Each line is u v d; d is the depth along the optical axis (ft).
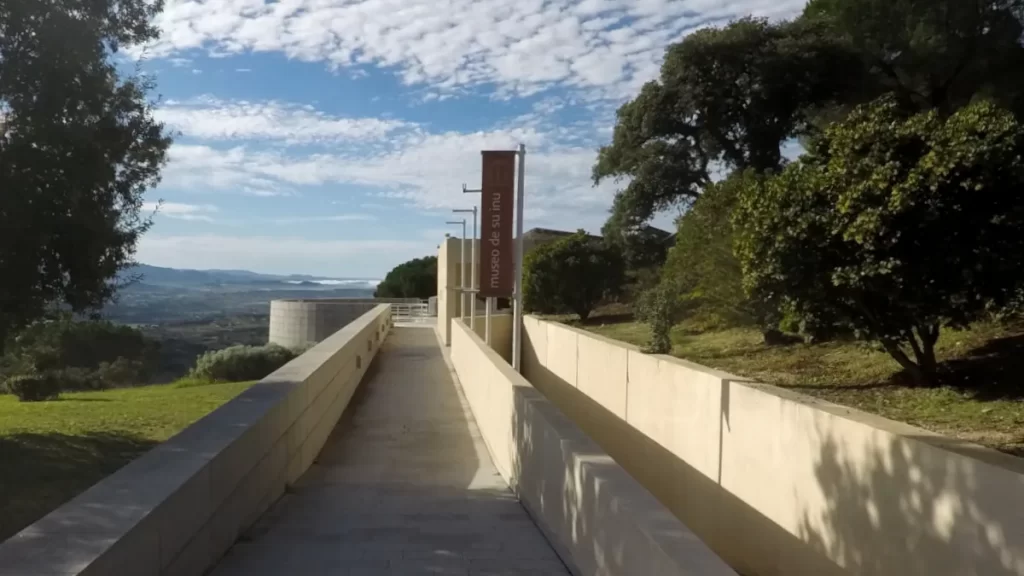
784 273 30.76
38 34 25.07
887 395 30.76
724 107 85.40
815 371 38.01
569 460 18.47
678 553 11.57
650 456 38.99
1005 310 28.32
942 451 19.02
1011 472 17.02
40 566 10.91
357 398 48.73
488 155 49.88
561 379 62.23
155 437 34.42
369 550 19.80
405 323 126.00
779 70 80.74
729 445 29.91
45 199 25.29
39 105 25.26
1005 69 74.02
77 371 67.92
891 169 28.45
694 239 53.16
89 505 13.62
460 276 88.17
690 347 52.75
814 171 31.53
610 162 97.30
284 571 17.88
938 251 27.94
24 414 41.06
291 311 136.67
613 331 76.13
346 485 27.61
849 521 22.40
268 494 23.31
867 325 30.91
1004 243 27.43
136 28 28.12
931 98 79.15
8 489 24.64
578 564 17.38
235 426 20.59
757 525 27.53
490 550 20.01
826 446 23.63
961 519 18.34
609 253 99.19
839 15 81.92
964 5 72.84
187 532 15.44
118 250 28.04
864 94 80.89
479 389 39.63
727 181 58.90
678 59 85.56
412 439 36.70
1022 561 16.65
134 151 28.27
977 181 27.07
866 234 28.22
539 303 99.19
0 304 25.59
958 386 30.09
